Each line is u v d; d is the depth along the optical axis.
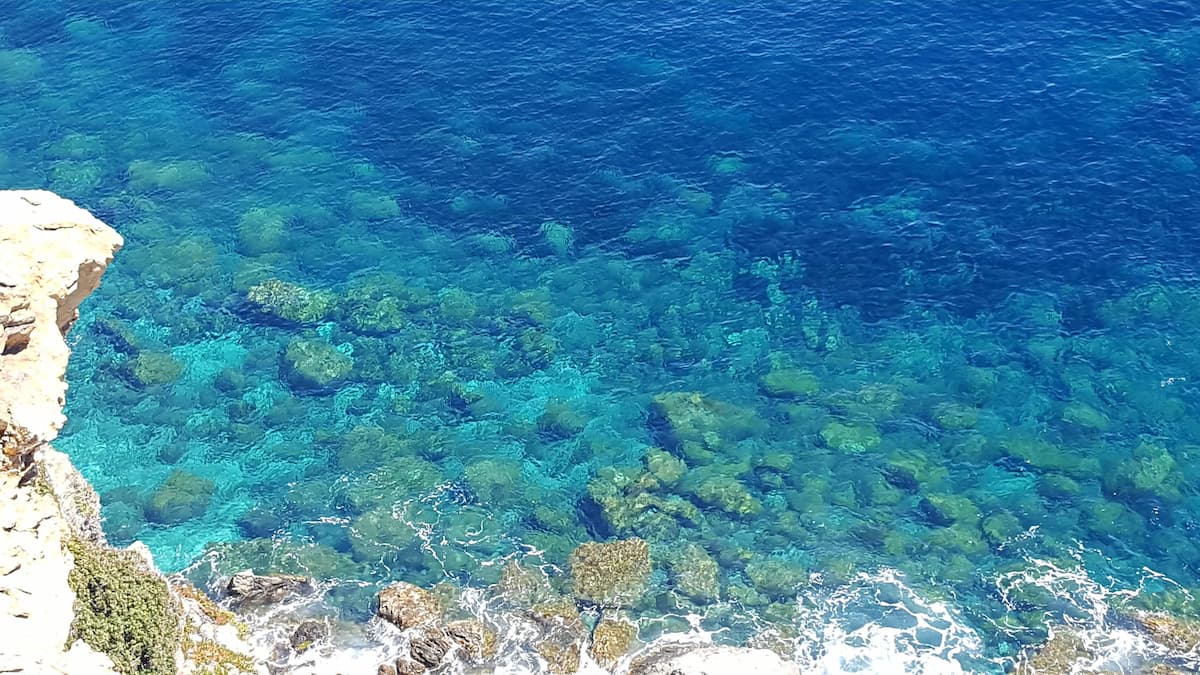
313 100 68.75
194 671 36.41
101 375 51.50
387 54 72.06
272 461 47.94
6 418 31.84
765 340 53.38
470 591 42.31
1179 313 52.72
